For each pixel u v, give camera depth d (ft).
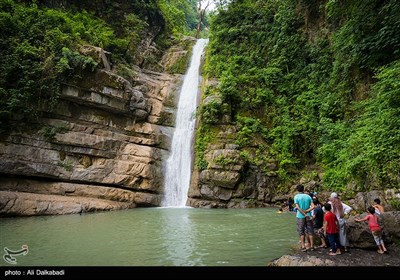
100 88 65.62
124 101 69.92
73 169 59.77
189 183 73.26
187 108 85.51
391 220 27.78
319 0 78.74
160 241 30.42
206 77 87.51
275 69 79.41
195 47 108.78
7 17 59.41
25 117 56.54
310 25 81.66
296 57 81.41
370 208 26.30
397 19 45.80
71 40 66.64
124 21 96.68
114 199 61.11
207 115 72.43
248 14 94.73
